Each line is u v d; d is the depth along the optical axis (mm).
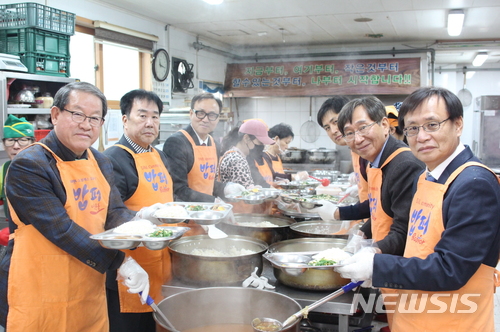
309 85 7441
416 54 7305
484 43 7148
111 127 4809
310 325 2014
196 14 5637
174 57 6355
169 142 2631
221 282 1793
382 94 7297
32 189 1450
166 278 2062
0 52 3574
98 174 1736
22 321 1521
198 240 2195
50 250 1529
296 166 6945
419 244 1412
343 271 1394
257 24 6172
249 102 8453
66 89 1537
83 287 1615
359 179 2605
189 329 1608
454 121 1326
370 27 6324
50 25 3611
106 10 4992
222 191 2965
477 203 1233
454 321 1355
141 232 1591
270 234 2314
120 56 5332
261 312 1625
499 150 8141
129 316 2051
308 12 5547
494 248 1289
